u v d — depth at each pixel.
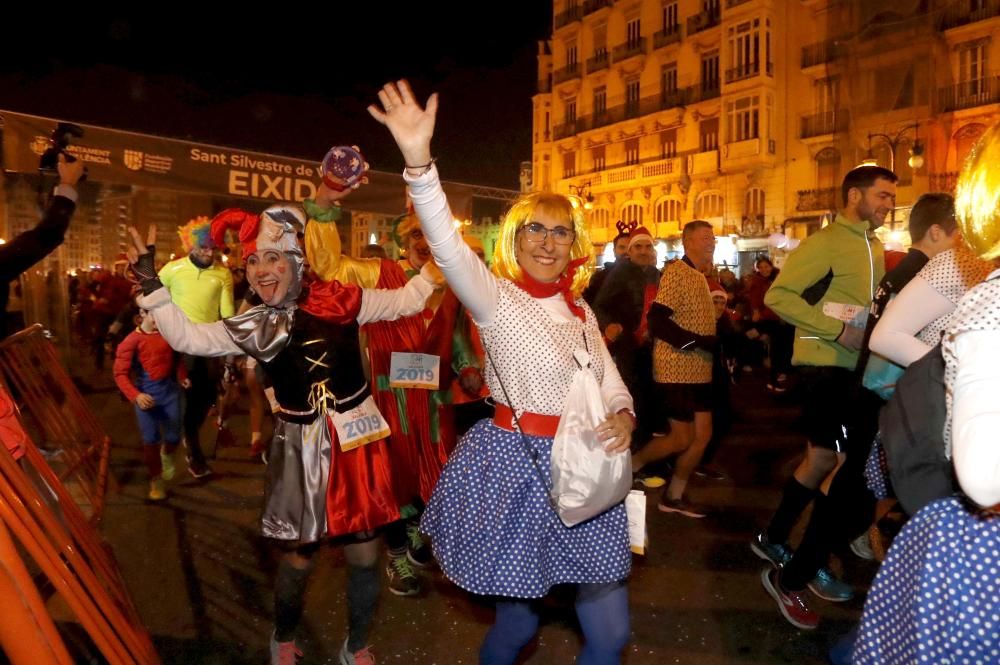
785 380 10.66
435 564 4.19
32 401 3.24
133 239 2.61
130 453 6.86
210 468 6.28
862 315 3.51
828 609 3.60
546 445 2.26
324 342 2.74
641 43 35.09
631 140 36.03
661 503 5.09
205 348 2.67
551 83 42.34
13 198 8.44
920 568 1.54
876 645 1.67
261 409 6.66
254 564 4.21
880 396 3.05
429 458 3.88
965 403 1.35
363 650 2.95
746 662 3.12
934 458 2.04
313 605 3.70
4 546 1.42
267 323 2.70
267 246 2.68
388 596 3.80
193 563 4.21
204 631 3.42
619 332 5.71
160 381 5.34
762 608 3.61
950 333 1.49
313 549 2.76
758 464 6.36
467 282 2.16
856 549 4.26
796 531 4.70
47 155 3.13
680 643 3.27
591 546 2.26
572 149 39.38
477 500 2.25
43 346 3.51
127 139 7.63
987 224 1.48
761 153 28.97
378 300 2.91
